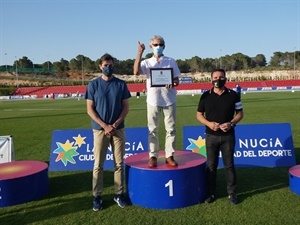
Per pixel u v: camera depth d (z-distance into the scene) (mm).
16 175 5496
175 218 4582
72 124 16594
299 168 5781
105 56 4949
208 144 5223
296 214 4547
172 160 5266
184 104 28344
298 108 20875
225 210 4809
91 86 5035
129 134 8102
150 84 5172
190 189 5035
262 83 70438
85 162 7707
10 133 13805
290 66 122188
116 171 5207
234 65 130750
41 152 9625
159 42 5145
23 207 5262
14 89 75312
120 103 5090
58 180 6793
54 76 121938
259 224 4266
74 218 4719
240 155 7543
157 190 4961
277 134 7684
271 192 5520
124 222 4504
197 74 115438
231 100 5070
